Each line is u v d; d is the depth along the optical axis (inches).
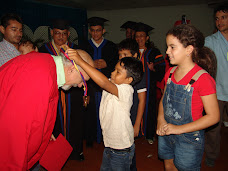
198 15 260.1
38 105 42.6
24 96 41.4
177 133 58.2
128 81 65.8
